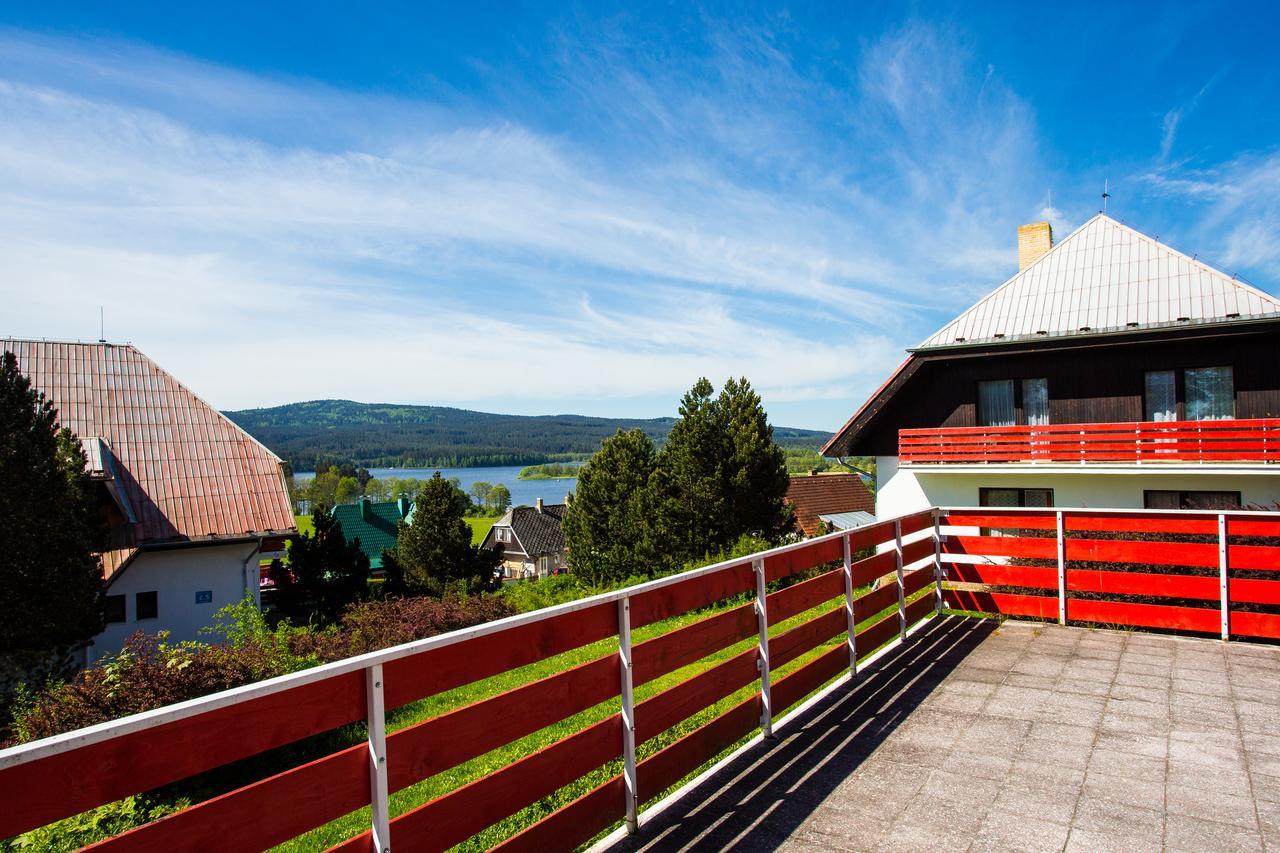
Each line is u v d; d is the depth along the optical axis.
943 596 7.58
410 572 31.05
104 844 1.78
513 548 61.34
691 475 22.75
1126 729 4.49
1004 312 17.95
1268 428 14.18
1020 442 16.42
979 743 4.34
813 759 4.16
